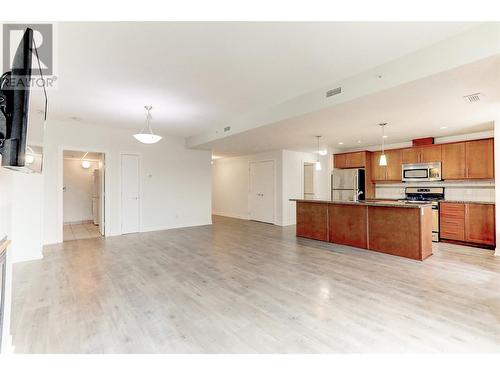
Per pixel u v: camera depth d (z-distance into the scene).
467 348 1.81
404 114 3.85
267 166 7.98
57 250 4.59
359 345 1.87
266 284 3.02
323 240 5.28
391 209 4.26
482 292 2.75
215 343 1.90
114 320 2.22
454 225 4.98
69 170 7.91
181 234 6.07
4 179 1.69
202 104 4.17
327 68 2.94
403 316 2.27
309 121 4.21
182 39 2.33
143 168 6.39
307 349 1.83
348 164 7.24
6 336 1.69
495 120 3.99
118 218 6.00
